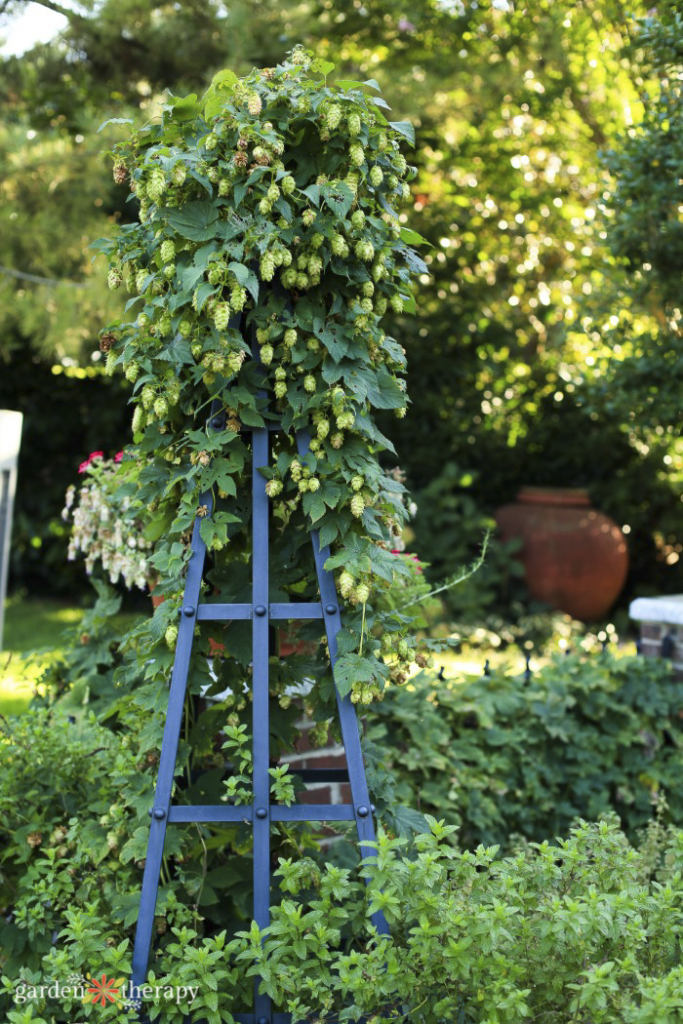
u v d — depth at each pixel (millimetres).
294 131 2131
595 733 3531
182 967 1965
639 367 4723
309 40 6820
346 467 2145
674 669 3822
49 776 2518
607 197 4477
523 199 7551
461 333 7652
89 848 2324
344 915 1986
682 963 1943
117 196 6633
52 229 5723
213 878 2279
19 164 5586
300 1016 1930
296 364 2150
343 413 2076
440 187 7766
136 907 2197
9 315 5832
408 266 2350
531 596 7469
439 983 1942
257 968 1938
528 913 2035
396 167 2209
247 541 2297
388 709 3156
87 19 6195
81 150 5777
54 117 7074
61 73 6887
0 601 3471
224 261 2014
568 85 6781
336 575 2123
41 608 7684
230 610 2102
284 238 2043
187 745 2234
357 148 2068
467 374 7734
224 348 2029
